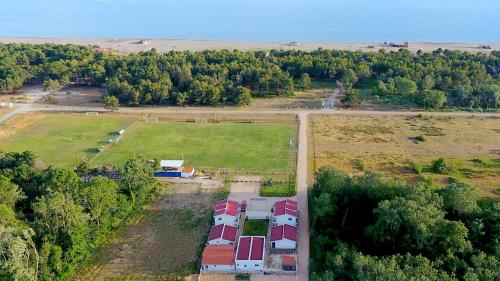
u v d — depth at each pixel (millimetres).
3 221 86688
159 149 153625
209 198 122875
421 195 94812
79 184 105375
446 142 156875
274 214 108938
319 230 105000
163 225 111062
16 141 161125
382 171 135375
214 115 187500
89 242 98500
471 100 191250
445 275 76438
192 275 93375
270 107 197250
